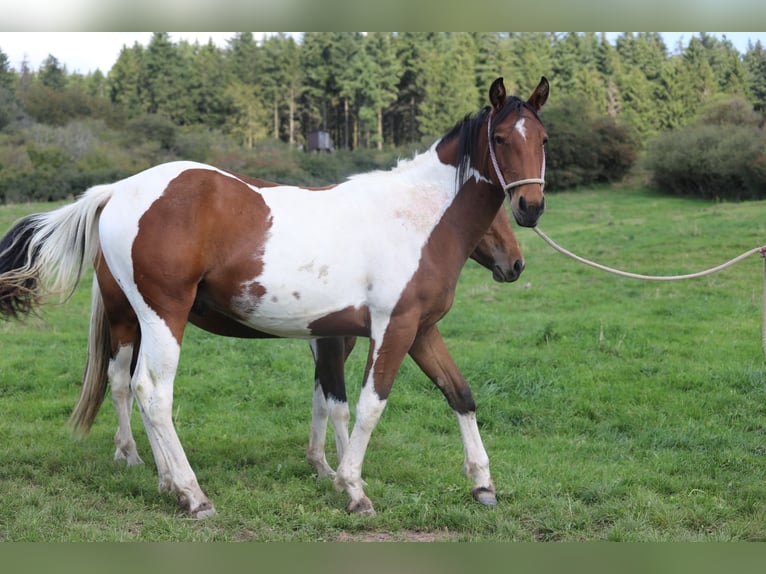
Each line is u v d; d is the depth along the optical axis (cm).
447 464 565
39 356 891
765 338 527
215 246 444
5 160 2883
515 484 512
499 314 1094
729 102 3150
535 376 786
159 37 4806
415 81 4603
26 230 489
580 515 462
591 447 618
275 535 427
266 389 772
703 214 1933
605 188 2980
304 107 4891
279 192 464
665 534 439
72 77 5372
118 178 2909
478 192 473
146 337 450
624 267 1394
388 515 459
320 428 544
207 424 670
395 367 459
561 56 4206
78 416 546
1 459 548
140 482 497
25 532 418
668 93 3784
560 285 1291
